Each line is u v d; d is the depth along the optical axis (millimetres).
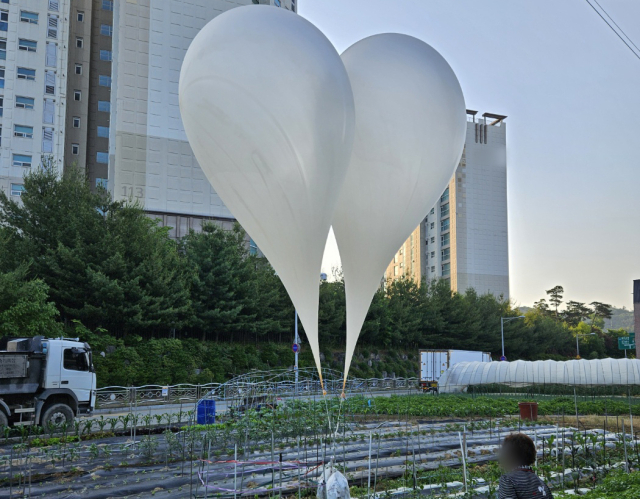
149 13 62531
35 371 18953
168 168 61125
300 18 6434
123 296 35438
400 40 7324
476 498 10016
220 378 39188
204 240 44312
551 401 29328
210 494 10398
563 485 11062
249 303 44406
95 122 67812
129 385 33562
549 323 84312
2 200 35938
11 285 28047
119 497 10344
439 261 113500
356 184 7012
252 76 5961
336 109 6055
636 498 8312
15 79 55375
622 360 35031
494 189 114312
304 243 6523
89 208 37000
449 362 44031
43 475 12016
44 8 57406
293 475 11586
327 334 50938
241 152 6176
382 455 14148
